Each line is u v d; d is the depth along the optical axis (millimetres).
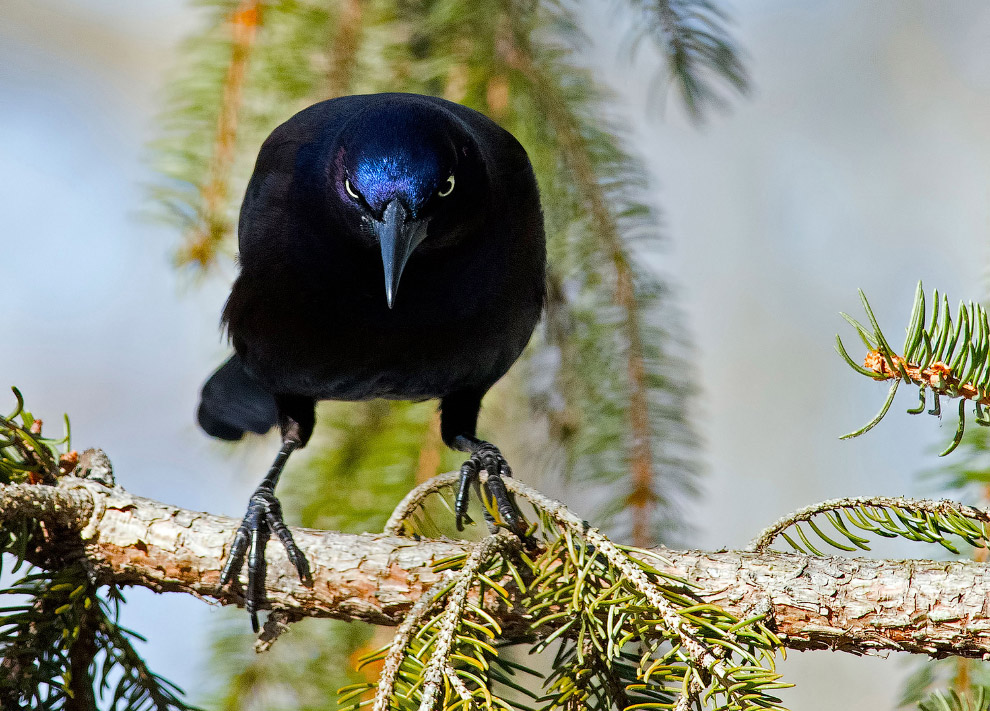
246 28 3504
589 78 3527
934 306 3396
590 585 3410
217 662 3488
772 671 3385
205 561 3428
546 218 3531
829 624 3412
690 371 3525
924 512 3410
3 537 3422
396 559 3426
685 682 3387
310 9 3510
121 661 3428
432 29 3521
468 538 3516
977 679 3443
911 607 3408
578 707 3406
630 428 3518
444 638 3396
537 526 3422
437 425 3527
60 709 3424
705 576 3416
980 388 3395
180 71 3508
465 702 3387
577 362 3527
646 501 3512
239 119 3508
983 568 3408
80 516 3428
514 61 3518
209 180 3508
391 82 3529
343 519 3512
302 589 3428
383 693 3396
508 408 3568
